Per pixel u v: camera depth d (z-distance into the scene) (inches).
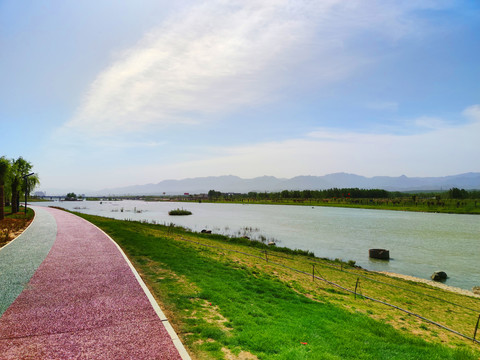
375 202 4872.0
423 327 411.8
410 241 1376.7
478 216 2679.6
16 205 1891.0
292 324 323.6
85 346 232.4
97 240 743.7
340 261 951.0
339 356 261.3
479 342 377.1
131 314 297.6
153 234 981.2
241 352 243.9
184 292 382.0
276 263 762.8
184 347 241.3
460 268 928.3
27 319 281.0
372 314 440.8
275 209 3914.9
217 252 767.7
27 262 507.2
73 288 373.7
